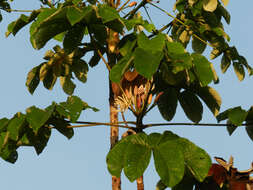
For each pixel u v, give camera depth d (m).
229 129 5.10
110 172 4.16
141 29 5.49
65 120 4.96
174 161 4.10
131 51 4.61
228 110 4.85
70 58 5.87
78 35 5.04
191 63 4.46
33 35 4.88
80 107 4.66
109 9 4.78
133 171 4.11
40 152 5.21
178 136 4.30
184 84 5.31
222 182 4.81
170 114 5.58
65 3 4.94
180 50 4.66
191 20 5.93
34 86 5.97
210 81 4.62
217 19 6.23
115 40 5.47
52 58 5.77
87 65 6.12
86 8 4.71
